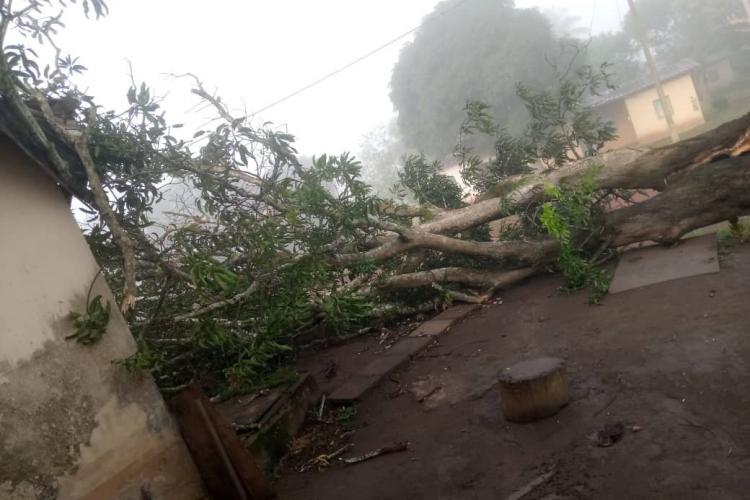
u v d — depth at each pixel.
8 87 3.50
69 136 4.21
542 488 3.24
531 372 4.05
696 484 2.80
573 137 8.43
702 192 6.25
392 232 7.77
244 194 6.06
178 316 4.79
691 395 3.60
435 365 5.91
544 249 7.36
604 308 5.62
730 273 5.27
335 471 4.37
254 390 5.55
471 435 4.17
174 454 3.90
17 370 3.28
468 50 25.64
